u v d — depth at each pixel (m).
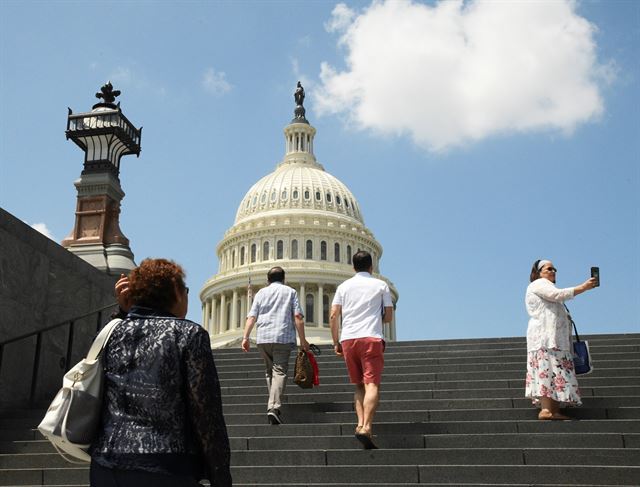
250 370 12.73
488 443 7.80
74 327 12.20
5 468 7.86
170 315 3.51
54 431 3.08
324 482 7.02
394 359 12.59
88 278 12.84
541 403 8.48
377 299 8.02
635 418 8.62
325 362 12.62
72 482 7.32
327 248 90.69
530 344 8.50
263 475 7.09
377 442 7.96
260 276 86.12
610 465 7.02
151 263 3.60
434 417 9.02
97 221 14.80
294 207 94.50
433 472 6.91
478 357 12.19
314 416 9.18
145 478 2.96
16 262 10.76
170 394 3.09
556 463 7.12
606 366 11.34
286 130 111.00
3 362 10.25
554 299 8.27
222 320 88.75
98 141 15.36
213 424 3.07
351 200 100.62
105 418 3.12
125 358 3.18
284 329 9.11
